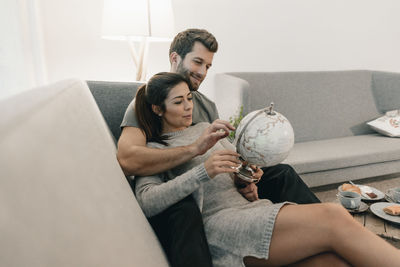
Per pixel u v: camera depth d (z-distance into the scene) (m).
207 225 0.96
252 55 2.69
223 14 2.52
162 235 0.85
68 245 0.32
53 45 2.20
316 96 2.60
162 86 1.04
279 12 2.68
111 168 0.71
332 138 2.62
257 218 0.87
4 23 1.93
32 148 0.34
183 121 1.10
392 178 2.44
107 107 1.40
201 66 1.35
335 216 0.81
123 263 0.42
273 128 0.90
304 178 2.04
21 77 2.05
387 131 2.50
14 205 0.27
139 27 1.77
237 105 2.09
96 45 2.28
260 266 0.89
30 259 0.26
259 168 1.11
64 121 0.52
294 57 2.83
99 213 0.45
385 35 3.10
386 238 0.97
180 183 0.87
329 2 2.81
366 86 2.80
